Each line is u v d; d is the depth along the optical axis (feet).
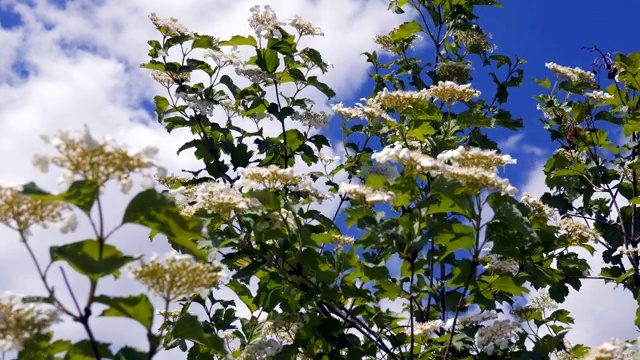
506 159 17.11
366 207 17.84
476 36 32.32
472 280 17.58
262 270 20.67
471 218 16.70
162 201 11.29
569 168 30.45
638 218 31.53
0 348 11.01
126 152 10.91
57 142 10.71
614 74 30.12
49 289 10.93
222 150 27.17
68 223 11.10
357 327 19.79
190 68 26.45
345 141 28.12
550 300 27.48
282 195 21.61
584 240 22.52
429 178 18.45
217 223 19.43
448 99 21.93
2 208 10.79
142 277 11.76
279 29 25.46
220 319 23.75
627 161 30.68
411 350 18.39
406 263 17.89
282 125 25.66
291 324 20.13
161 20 26.35
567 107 31.42
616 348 15.55
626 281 28.58
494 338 18.69
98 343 11.55
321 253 21.04
